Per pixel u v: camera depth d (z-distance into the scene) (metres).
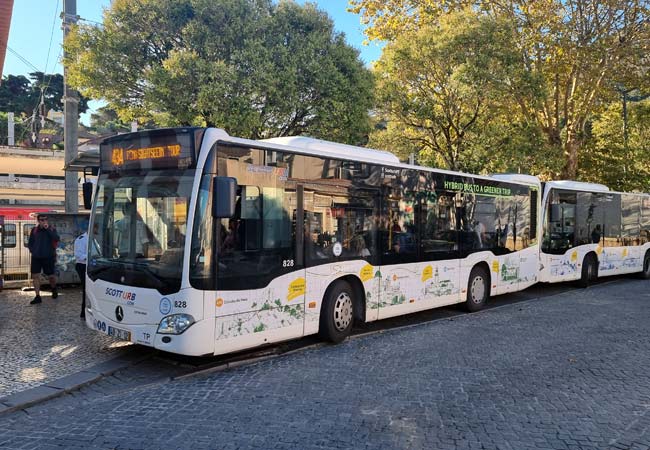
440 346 7.89
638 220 17.30
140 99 12.56
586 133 24.75
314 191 7.56
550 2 18.45
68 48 11.90
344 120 12.90
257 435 4.59
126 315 6.45
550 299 12.92
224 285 6.29
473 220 10.91
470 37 15.84
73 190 13.16
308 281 7.45
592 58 18.38
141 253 6.43
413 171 9.44
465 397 5.61
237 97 11.37
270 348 7.69
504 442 4.50
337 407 5.29
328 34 12.82
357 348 7.77
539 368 6.72
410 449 4.34
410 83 17.48
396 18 19.98
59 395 5.60
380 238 8.70
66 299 11.01
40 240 10.52
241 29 11.80
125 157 6.80
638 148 24.97
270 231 6.90
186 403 5.41
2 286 12.20
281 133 13.49
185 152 6.20
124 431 4.68
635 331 8.96
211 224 6.17
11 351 7.12
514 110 18.95
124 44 11.62
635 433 4.71
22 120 47.53
